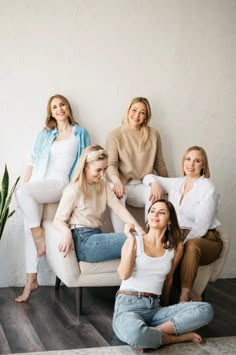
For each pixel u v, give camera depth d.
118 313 2.77
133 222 3.21
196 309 2.73
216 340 2.78
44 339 2.73
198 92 4.09
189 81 4.05
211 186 3.37
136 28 3.88
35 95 3.71
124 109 3.92
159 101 4.00
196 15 4.02
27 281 3.46
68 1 3.71
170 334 2.70
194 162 3.44
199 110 4.10
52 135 3.67
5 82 3.64
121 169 3.79
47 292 3.65
